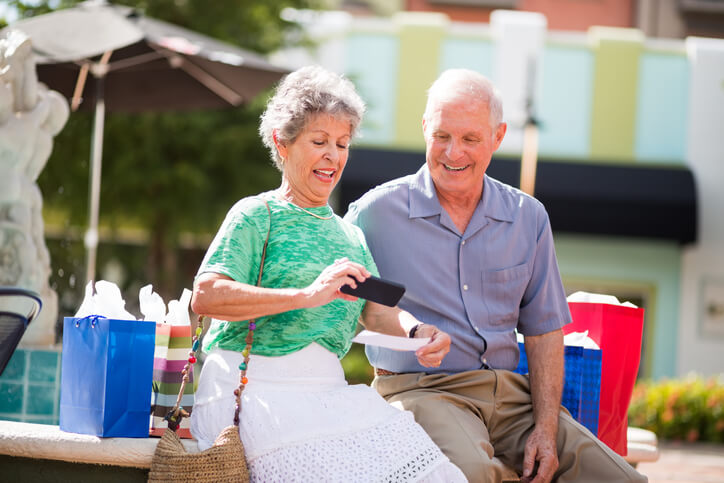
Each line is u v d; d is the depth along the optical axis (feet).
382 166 41.52
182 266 43.42
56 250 18.93
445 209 10.82
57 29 16.84
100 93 20.34
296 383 8.83
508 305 10.71
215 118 37.63
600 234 41.19
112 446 8.73
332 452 8.34
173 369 9.20
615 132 43.70
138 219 38.14
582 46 43.83
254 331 8.95
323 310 9.12
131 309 39.91
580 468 9.82
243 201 9.18
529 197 11.05
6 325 9.25
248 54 20.21
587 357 11.05
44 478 9.14
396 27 43.52
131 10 18.84
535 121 35.68
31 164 13.73
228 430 8.32
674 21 51.65
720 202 42.98
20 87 13.33
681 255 42.57
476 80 10.53
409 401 9.89
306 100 9.18
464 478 8.62
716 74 43.52
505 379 10.32
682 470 22.26
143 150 36.40
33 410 12.21
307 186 9.32
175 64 20.25
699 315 42.39
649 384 34.91
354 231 10.03
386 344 8.66
